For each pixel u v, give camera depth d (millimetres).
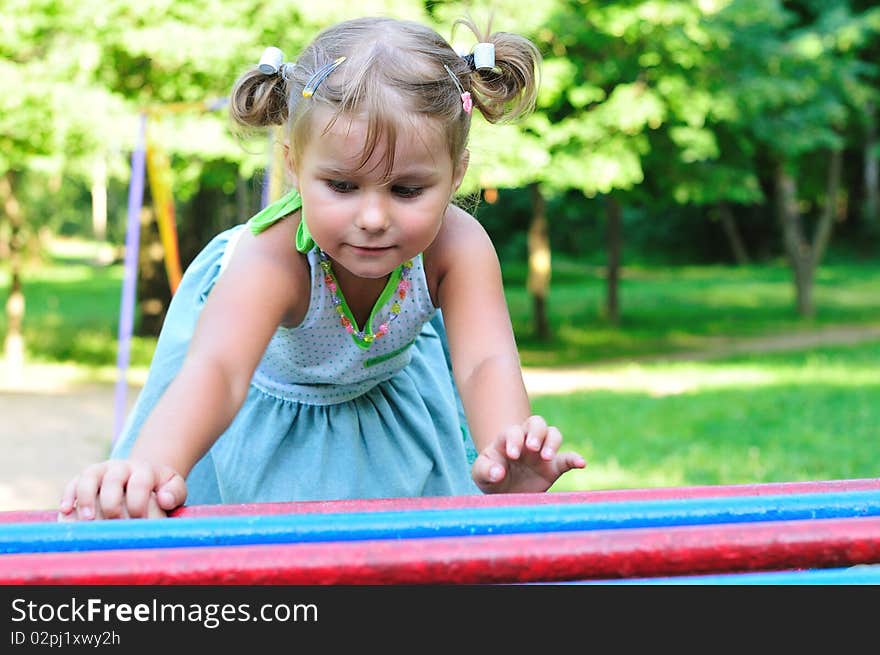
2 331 18625
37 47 12008
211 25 11523
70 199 34375
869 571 1312
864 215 34656
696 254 36625
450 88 1897
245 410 2668
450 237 2316
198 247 17609
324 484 2637
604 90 14758
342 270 2303
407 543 1195
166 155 11695
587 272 32969
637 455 8266
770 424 9719
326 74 1829
